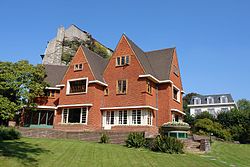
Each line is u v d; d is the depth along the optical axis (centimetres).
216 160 1681
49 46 6247
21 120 3300
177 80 3375
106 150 1648
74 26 6397
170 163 1416
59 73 3716
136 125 2714
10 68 3023
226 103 6638
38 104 3341
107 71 3075
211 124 3884
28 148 1516
